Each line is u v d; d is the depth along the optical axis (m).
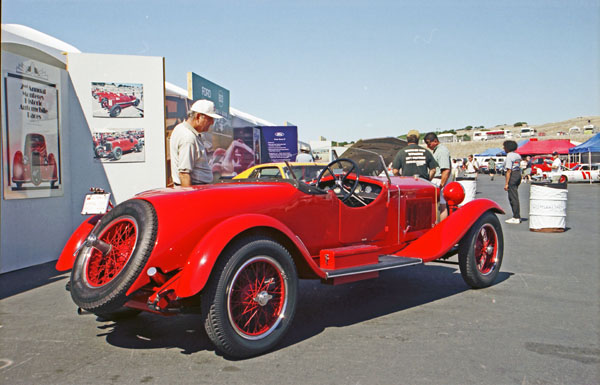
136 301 2.96
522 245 7.05
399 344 3.08
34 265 5.93
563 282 4.77
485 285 4.55
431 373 2.61
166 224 2.81
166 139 7.61
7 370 2.74
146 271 2.70
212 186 3.36
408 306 4.01
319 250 3.65
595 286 4.60
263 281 2.99
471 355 2.87
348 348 3.02
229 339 2.73
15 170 5.61
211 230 2.80
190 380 2.56
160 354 2.98
